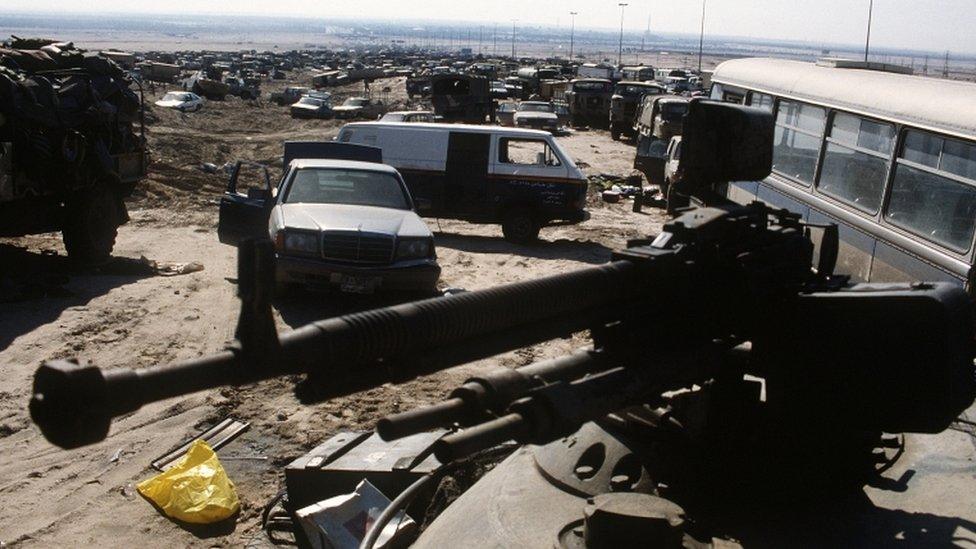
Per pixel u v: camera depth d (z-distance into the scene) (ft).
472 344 7.98
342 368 7.05
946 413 9.61
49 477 22.85
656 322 9.21
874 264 31.81
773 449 10.36
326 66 400.67
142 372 5.91
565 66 286.87
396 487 17.04
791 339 10.27
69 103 42.98
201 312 37.78
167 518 21.09
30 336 33.42
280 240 38.78
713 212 9.97
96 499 21.85
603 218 72.08
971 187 26.68
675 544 8.57
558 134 143.23
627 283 8.86
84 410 5.58
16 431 25.39
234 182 43.70
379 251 38.83
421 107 182.19
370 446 18.67
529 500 10.30
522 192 59.21
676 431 10.43
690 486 10.09
